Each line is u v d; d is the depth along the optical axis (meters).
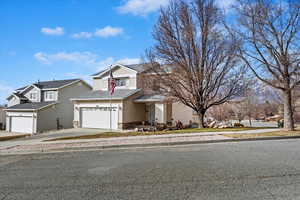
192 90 17.80
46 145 10.96
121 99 21.36
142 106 24.09
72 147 10.16
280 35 13.79
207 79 17.67
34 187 4.93
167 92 17.73
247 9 14.52
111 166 6.68
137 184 4.98
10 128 29.59
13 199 4.27
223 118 30.11
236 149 9.04
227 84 17.84
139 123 23.47
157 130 18.28
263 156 7.55
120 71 24.81
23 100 32.53
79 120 23.92
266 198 4.07
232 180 5.08
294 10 13.34
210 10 17.28
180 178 5.32
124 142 11.06
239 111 30.67
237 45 15.01
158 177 5.45
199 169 6.06
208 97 18.16
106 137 13.48
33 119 27.00
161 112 21.83
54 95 29.78
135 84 23.72
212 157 7.56
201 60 17.47
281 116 32.38
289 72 14.03
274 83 14.76
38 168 6.66
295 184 4.75
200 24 17.58
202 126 18.48
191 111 27.08
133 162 7.12
